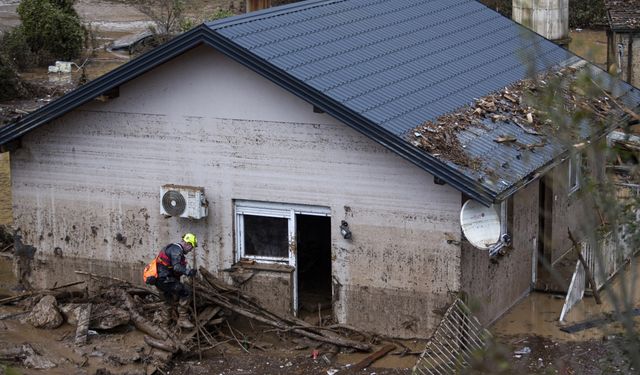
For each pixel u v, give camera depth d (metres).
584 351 16.48
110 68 43.47
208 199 18.25
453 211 16.75
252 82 17.58
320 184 17.52
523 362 16.14
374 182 17.17
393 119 16.98
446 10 23.48
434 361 16.12
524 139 18.12
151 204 18.61
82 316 17.19
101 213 18.98
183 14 51.16
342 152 17.27
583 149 9.39
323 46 18.78
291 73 16.91
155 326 16.98
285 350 17.20
